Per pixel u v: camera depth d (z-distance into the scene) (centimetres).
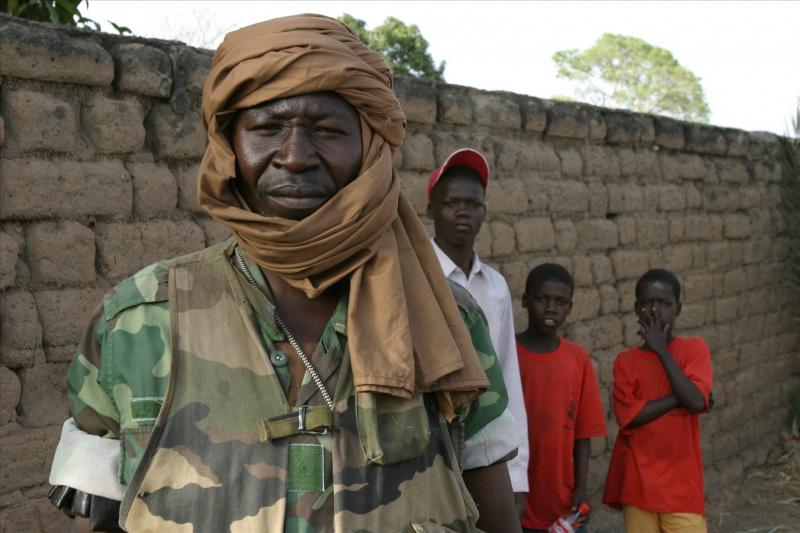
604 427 375
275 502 121
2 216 257
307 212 129
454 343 135
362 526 123
